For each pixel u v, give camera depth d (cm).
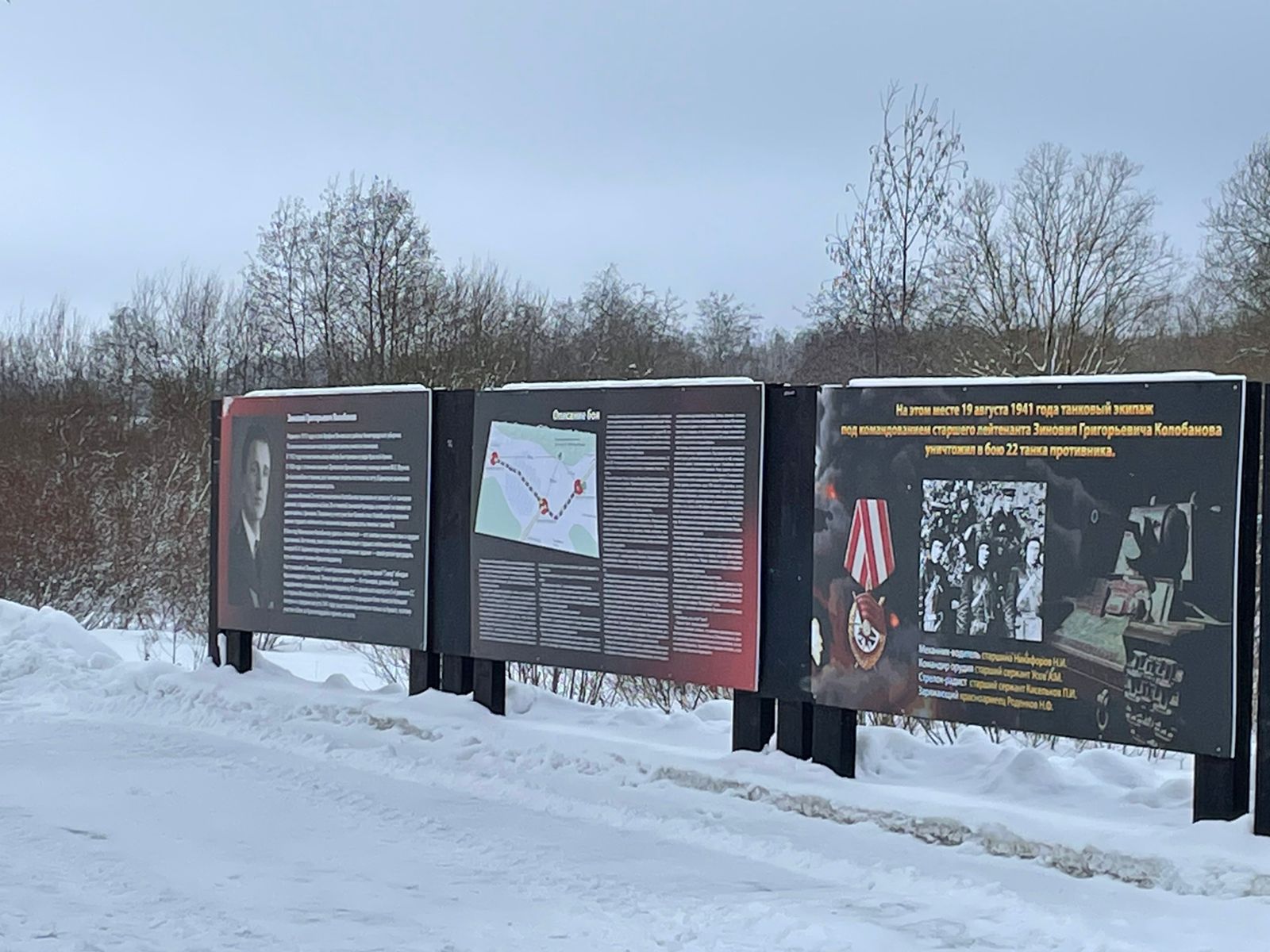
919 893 672
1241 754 695
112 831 787
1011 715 759
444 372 3312
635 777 870
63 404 2728
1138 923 612
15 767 960
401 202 3603
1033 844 706
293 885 685
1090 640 731
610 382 940
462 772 928
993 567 766
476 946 589
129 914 627
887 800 772
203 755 1006
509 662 1011
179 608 1991
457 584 1044
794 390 857
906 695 796
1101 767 813
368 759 982
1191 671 696
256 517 1179
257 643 1809
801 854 733
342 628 1115
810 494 847
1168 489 706
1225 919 612
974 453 773
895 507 802
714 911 643
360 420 1102
